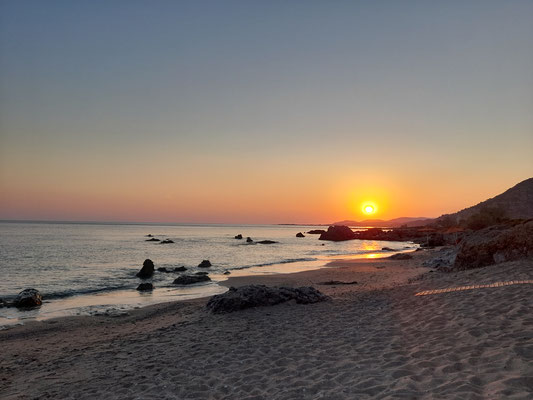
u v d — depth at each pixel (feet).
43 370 27.91
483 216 227.81
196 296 66.74
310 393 18.19
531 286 30.30
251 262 134.72
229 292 47.93
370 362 21.02
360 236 356.18
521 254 48.37
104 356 30.30
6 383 25.52
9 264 119.55
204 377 22.86
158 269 104.32
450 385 15.58
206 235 433.48
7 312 53.88
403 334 25.52
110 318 49.03
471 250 55.21
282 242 305.32
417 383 16.69
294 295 47.32
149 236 360.48
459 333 22.54
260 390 19.71
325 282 70.95
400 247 238.68
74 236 331.57
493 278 37.83
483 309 26.48
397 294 43.32
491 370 16.33
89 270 107.24
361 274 86.48
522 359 16.53
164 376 23.76
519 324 21.59
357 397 16.53
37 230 468.75
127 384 22.88
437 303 32.37
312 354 24.73
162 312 50.98
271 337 31.09
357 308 38.81
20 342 37.96
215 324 38.86
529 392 13.53
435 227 438.40
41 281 86.33
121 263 126.72
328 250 208.54
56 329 43.34
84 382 24.21
